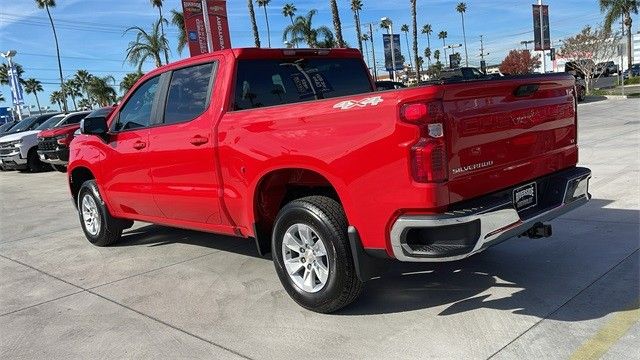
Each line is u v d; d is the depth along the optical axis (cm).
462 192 371
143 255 651
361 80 597
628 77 5331
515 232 393
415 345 371
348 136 385
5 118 6038
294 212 427
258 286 511
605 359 334
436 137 354
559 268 486
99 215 689
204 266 587
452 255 361
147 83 591
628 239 541
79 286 556
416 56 3897
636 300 408
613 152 1039
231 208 491
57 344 423
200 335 418
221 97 493
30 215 1006
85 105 8962
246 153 456
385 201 372
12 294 548
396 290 470
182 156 524
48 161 1689
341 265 406
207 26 1722
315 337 397
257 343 397
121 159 614
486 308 418
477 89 377
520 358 342
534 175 434
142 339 419
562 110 464
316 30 3431
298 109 418
